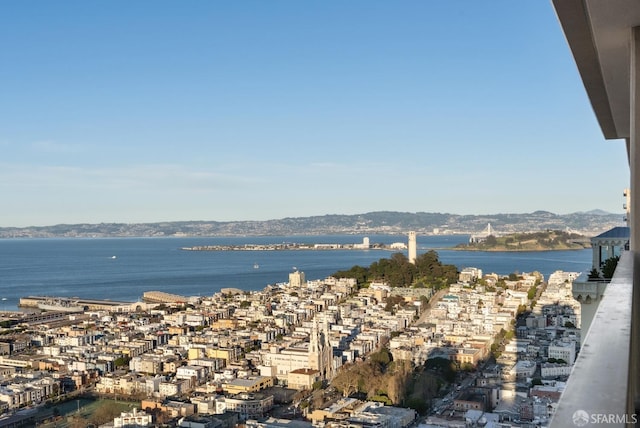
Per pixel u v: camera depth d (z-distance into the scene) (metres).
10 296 198.50
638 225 7.37
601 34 7.82
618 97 11.12
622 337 3.17
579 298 18.34
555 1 7.38
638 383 5.33
